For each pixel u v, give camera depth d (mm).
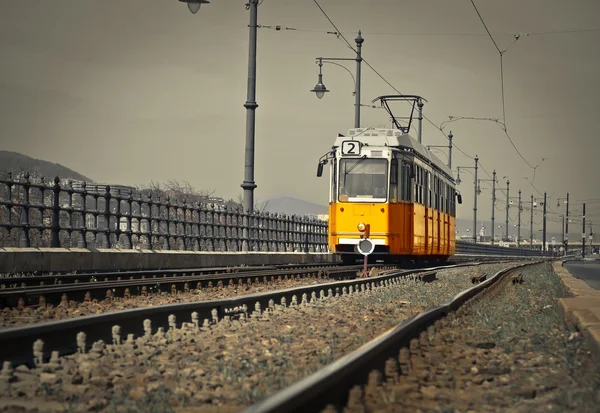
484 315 17953
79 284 21328
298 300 21969
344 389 8227
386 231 40125
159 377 9711
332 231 41094
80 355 10836
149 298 21219
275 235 48812
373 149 40688
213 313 15664
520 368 11086
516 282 33688
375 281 29469
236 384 9508
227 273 31000
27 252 26203
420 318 13391
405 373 9977
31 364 10469
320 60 53969
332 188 41188
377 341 10078
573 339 13602
